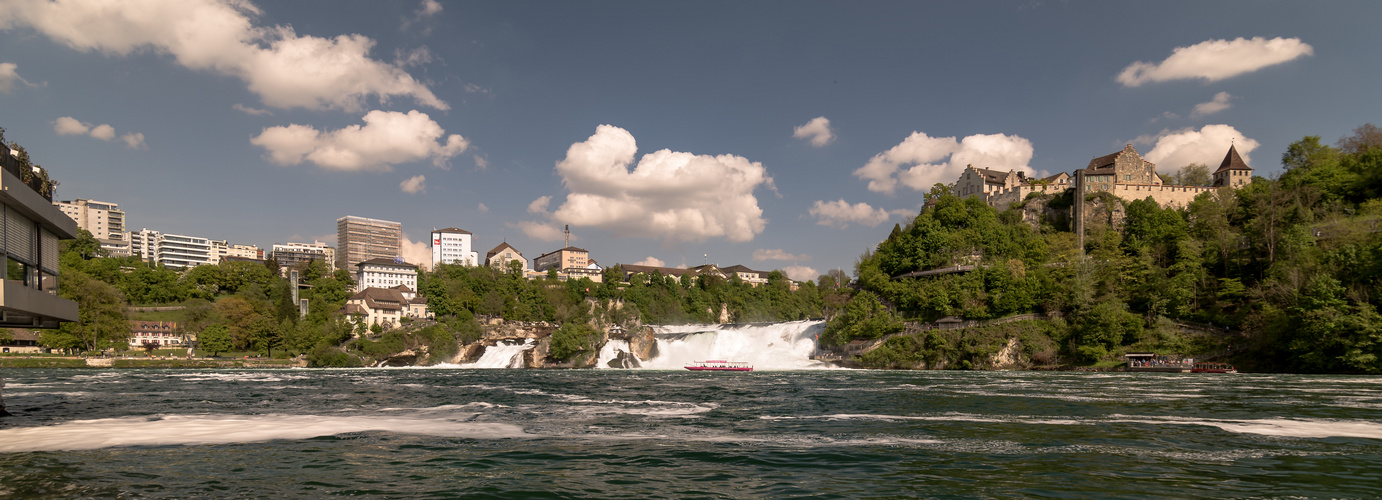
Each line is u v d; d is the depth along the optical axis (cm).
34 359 12569
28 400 5122
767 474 2348
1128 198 15200
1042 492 2066
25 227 3403
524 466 2483
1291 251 10531
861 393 5962
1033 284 12031
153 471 2355
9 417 3972
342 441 3069
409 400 5281
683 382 7800
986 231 14488
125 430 3394
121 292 16350
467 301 17588
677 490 2100
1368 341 8250
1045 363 10981
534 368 13775
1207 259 12112
